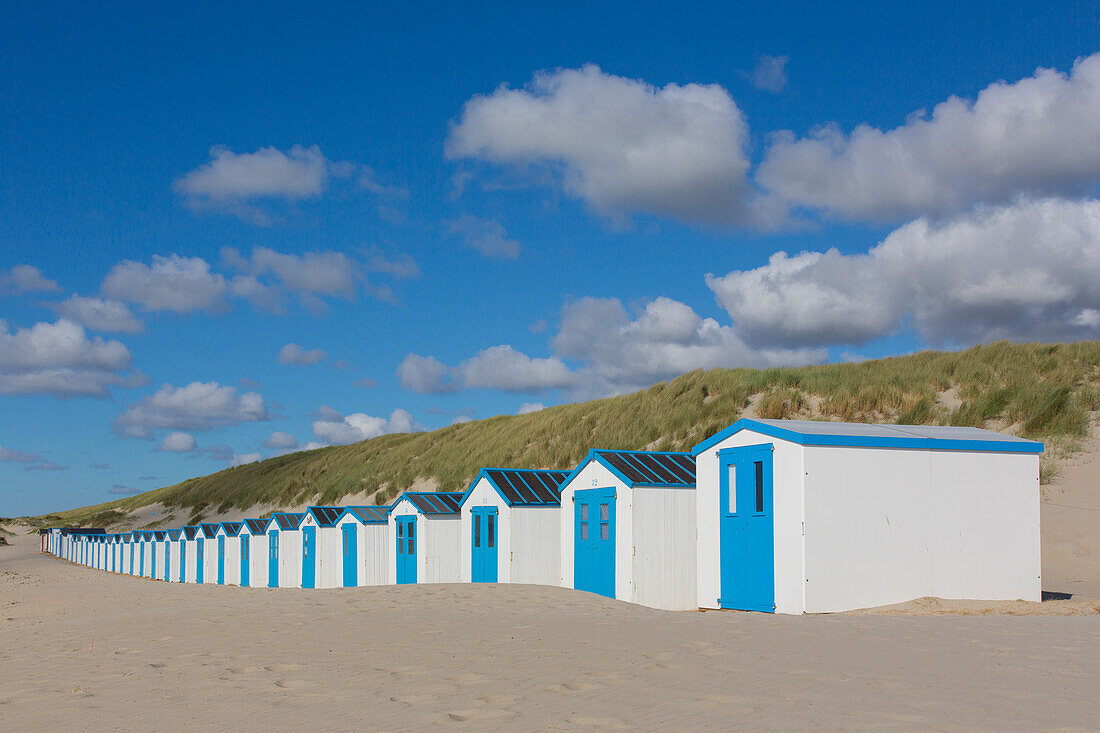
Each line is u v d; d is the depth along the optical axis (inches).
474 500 931.3
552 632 444.1
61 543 2810.0
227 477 3075.8
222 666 365.7
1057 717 239.5
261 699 297.7
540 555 877.2
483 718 258.2
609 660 354.0
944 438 605.9
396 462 2084.2
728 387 1440.7
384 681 321.4
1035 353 1240.2
